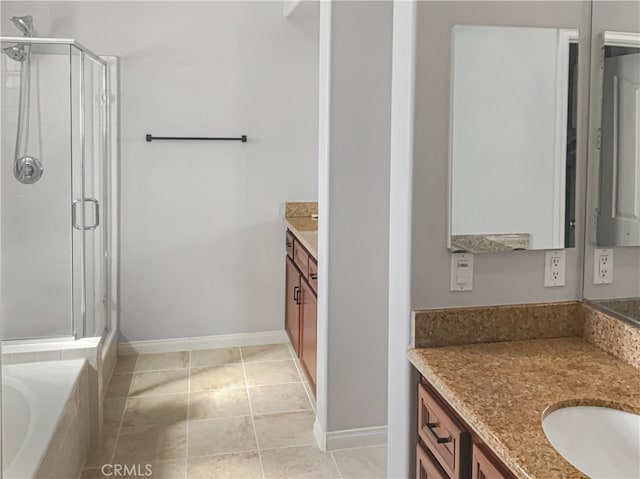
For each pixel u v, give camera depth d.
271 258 4.32
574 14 1.82
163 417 3.21
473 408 1.39
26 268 3.20
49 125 3.24
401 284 1.87
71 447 2.52
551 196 1.85
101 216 3.75
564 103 1.84
